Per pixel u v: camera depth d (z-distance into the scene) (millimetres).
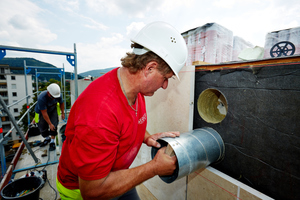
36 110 4043
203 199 1473
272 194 1071
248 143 1171
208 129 1402
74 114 845
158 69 833
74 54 4406
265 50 1590
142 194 2463
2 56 3523
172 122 1750
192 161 1046
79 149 697
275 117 1012
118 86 830
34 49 3807
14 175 3191
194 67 1472
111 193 793
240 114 1200
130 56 845
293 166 959
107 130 709
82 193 797
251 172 1174
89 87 840
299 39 1359
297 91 904
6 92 51156
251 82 1109
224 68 1266
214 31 1695
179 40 896
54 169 3393
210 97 1630
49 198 2559
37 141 4703
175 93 1663
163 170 918
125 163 1093
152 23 911
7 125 50531
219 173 1329
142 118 1091
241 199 1159
